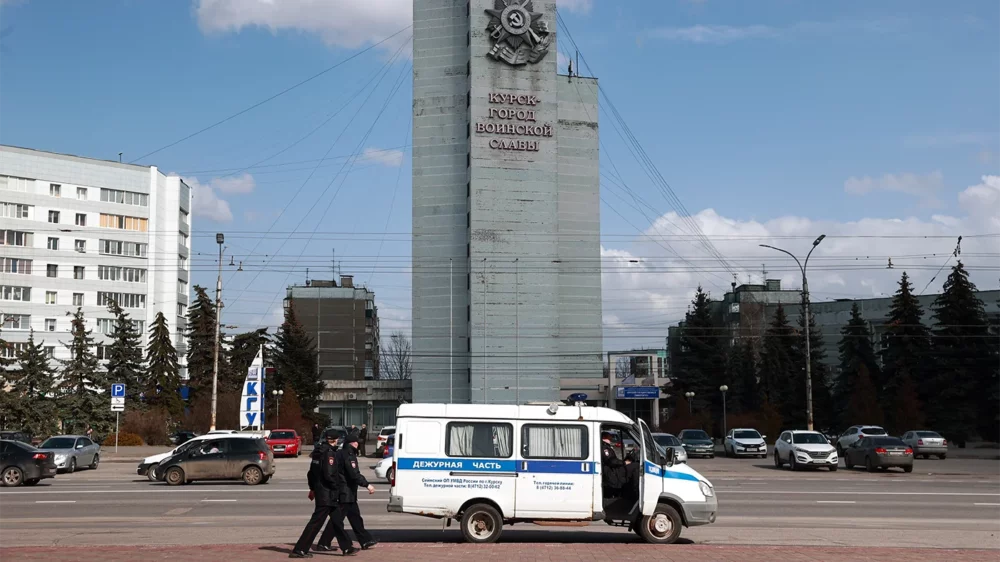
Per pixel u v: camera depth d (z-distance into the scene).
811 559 14.69
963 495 28.73
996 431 74.00
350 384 107.19
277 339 93.06
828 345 117.62
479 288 84.19
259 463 31.89
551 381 84.25
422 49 89.25
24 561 14.06
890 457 40.56
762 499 27.14
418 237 87.38
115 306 75.81
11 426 61.84
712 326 90.19
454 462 17.14
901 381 74.31
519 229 85.50
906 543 17.75
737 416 80.81
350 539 15.13
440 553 15.24
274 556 14.84
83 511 23.11
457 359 85.62
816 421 83.62
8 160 91.75
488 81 86.19
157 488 30.11
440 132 88.19
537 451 17.20
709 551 15.60
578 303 93.00
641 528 17.28
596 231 94.56
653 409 90.12
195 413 76.50
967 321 73.81
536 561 14.32
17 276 91.81
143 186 101.31
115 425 66.50
